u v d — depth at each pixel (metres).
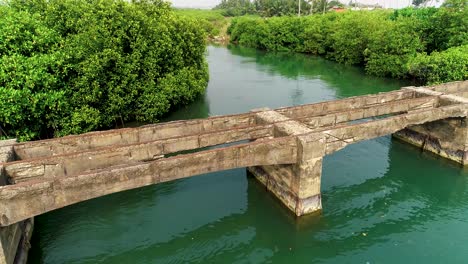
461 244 15.64
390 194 19.62
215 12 129.75
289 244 16.16
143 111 28.89
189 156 14.41
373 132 18.59
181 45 33.16
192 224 17.28
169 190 20.12
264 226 17.16
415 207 18.56
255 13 133.75
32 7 25.48
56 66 22.52
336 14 72.06
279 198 18.27
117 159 15.76
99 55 24.55
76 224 17.28
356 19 57.97
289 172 16.98
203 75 38.38
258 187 20.16
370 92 39.88
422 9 57.06
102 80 25.25
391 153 24.28
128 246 15.87
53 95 21.97
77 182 12.67
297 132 16.59
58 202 12.56
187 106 35.47
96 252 15.46
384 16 63.56
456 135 21.53
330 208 18.17
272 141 15.69
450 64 34.19
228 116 19.45
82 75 24.05
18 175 14.22
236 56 70.50
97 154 15.35
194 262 15.09
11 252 12.98
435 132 22.95
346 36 57.66
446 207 18.59
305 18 76.25
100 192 13.19
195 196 19.55
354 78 48.12
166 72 31.05
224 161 15.10
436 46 45.84
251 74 51.41
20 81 20.58
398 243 15.84
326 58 66.50
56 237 16.36
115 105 26.23
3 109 20.06
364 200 19.00
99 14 25.64
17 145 15.95
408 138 25.19
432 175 21.48
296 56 70.56
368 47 51.50
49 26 24.59
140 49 27.17
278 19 81.56
